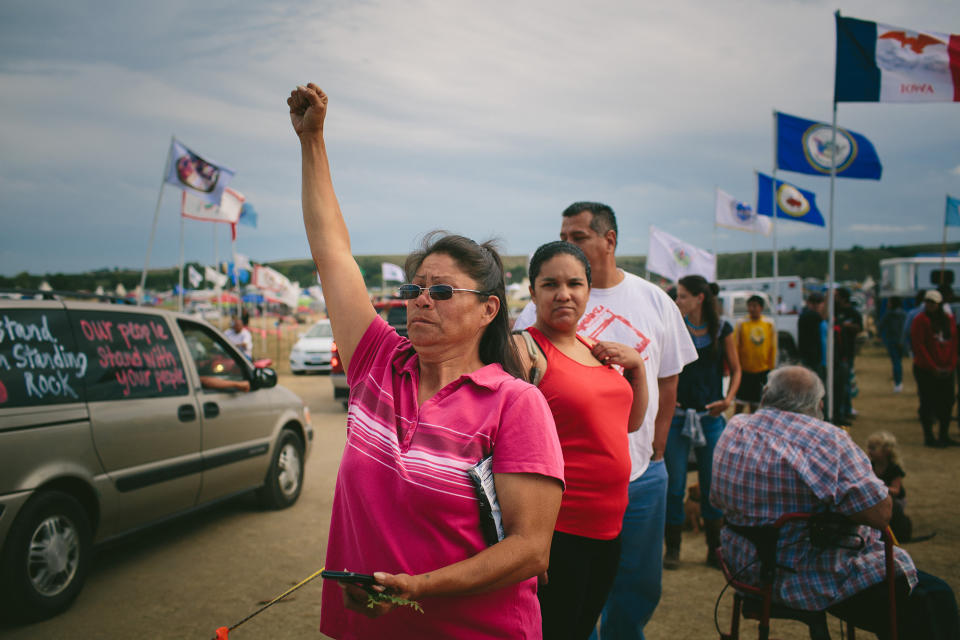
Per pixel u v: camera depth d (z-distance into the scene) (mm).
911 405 11477
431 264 1552
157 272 120438
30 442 3680
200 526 5535
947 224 15141
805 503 2660
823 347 9125
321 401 13047
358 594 1277
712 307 4621
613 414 2246
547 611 2209
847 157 8539
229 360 5617
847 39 6512
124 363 4441
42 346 3932
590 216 2953
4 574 3525
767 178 12703
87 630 3611
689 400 4512
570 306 2285
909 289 23953
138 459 4371
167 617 3787
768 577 2654
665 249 12883
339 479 1545
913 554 4547
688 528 5371
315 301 56344
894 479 4234
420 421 1451
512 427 1425
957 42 6309
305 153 1853
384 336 1668
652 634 3521
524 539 1355
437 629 1396
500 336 1664
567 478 2180
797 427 2740
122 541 4348
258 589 4211
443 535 1380
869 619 2580
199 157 11250
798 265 117062
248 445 5508
